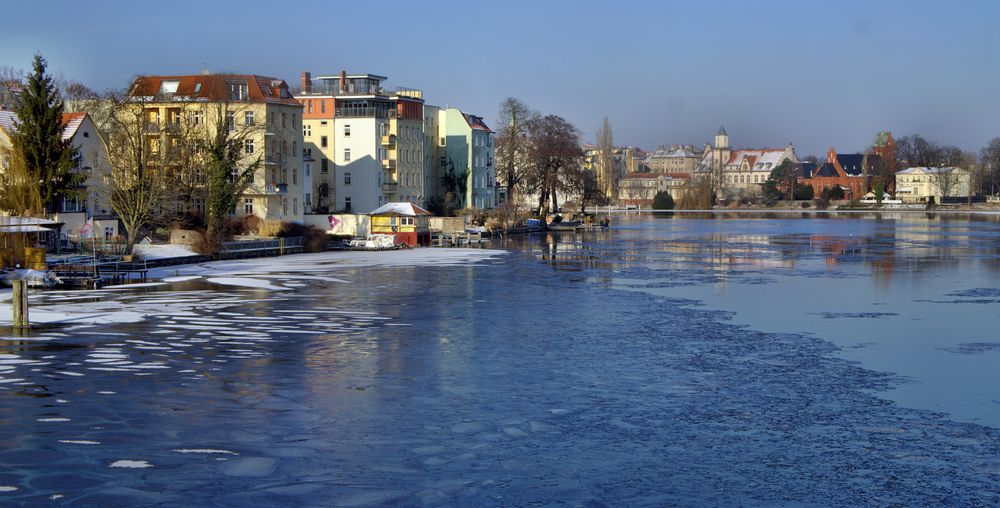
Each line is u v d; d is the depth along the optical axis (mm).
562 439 31688
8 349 44562
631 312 60656
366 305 62969
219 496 26047
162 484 26812
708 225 198750
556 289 73562
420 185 176625
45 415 33188
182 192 105562
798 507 25953
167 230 103438
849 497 26688
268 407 35000
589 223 190750
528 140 196250
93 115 123125
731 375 41500
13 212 81438
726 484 27625
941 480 28047
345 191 162625
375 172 161750
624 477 28062
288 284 75000
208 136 109000
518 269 91000
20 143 89312
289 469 28234
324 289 71875
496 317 58125
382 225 129750
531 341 49594
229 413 34000
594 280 80812
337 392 37562
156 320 54219
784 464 29328
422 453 29969
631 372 42000
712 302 65875
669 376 41219
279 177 136000
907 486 27562
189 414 33750
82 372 39844
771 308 62719
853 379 40812
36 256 73250
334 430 32250
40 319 53562
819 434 32438
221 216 103188
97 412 33688
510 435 32031
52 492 26062
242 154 129875
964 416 34844
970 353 46625
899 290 73500
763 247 124938
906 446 31172
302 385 38656
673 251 118062
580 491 26938
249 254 103750
